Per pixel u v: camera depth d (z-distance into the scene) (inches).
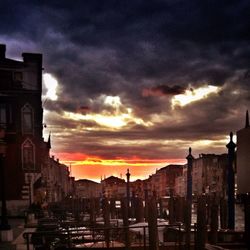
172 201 941.8
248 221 583.8
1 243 490.3
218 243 614.9
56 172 2618.1
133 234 683.4
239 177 1417.3
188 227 591.2
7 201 1080.8
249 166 1341.0
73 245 636.7
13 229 677.3
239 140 1427.2
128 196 1464.1
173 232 670.5
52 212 1207.6
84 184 5718.5
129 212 1175.6
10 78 1145.4
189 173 983.6
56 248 601.9
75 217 1127.6
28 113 1145.4
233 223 733.9
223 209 827.4
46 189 1614.2
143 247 599.2
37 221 810.8
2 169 516.1
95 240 708.7
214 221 606.9
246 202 602.9
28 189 1098.7
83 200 1556.3
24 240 518.3
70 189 3949.3
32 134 1139.9
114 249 606.5
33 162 1127.6
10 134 1119.0
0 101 1125.1
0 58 1149.1
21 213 1075.9
